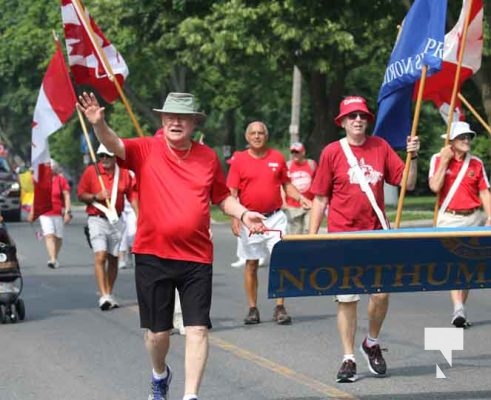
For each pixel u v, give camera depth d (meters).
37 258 27.02
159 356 9.45
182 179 9.25
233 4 34.66
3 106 79.31
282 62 39.09
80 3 13.66
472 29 12.96
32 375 11.73
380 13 33.00
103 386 11.09
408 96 12.00
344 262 9.43
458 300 14.85
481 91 29.98
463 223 14.53
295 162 22.08
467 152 14.51
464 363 12.17
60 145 77.25
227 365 12.19
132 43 49.22
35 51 59.88
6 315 15.56
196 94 58.53
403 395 10.52
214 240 32.75
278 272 9.38
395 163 10.97
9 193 44.47
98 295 18.97
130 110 12.49
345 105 10.89
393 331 14.49
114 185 16.73
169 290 9.30
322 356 12.70
